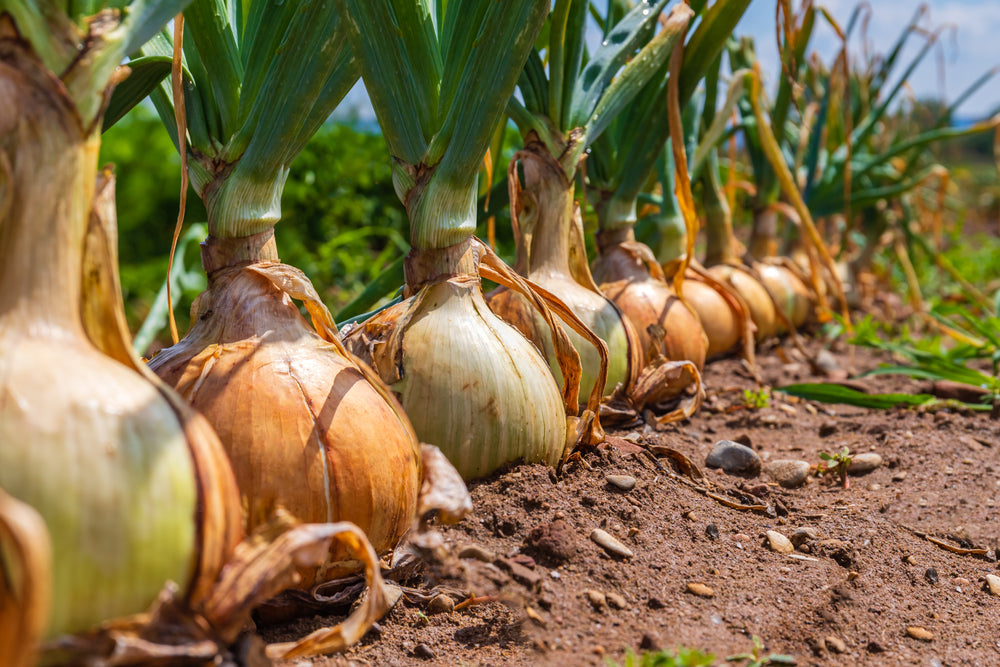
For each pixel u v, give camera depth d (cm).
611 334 86
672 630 66
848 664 66
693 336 97
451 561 66
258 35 67
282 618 65
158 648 55
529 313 84
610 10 101
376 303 99
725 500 79
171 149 185
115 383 56
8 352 55
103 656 54
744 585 70
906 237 180
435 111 72
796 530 76
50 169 57
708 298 111
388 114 71
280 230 156
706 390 107
